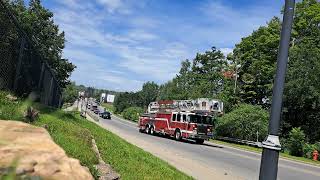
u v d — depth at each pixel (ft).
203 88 242.78
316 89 146.30
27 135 13.62
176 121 133.18
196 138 123.85
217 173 56.29
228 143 147.84
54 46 147.23
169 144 104.78
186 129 126.21
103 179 25.23
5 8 33.27
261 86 195.52
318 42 181.47
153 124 150.51
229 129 159.94
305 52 151.64
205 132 123.44
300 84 146.61
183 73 292.61
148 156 52.42
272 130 18.57
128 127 197.57
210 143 132.67
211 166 64.28
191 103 128.88
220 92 224.53
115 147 46.42
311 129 156.56
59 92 79.61
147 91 432.66
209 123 124.47
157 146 91.76
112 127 172.96
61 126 33.65
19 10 131.44
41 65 47.14
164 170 41.19
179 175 41.29
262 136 151.12
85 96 188.24
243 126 154.30
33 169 11.48
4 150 11.60
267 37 196.65
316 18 183.11
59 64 149.38
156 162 47.19
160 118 145.89
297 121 160.04
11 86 36.58
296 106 153.58
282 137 151.12
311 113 155.12
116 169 31.78
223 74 238.48
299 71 148.46
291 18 18.40
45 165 12.03
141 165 38.88
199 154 83.82
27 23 131.13
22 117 27.78
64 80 154.40
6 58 35.32
